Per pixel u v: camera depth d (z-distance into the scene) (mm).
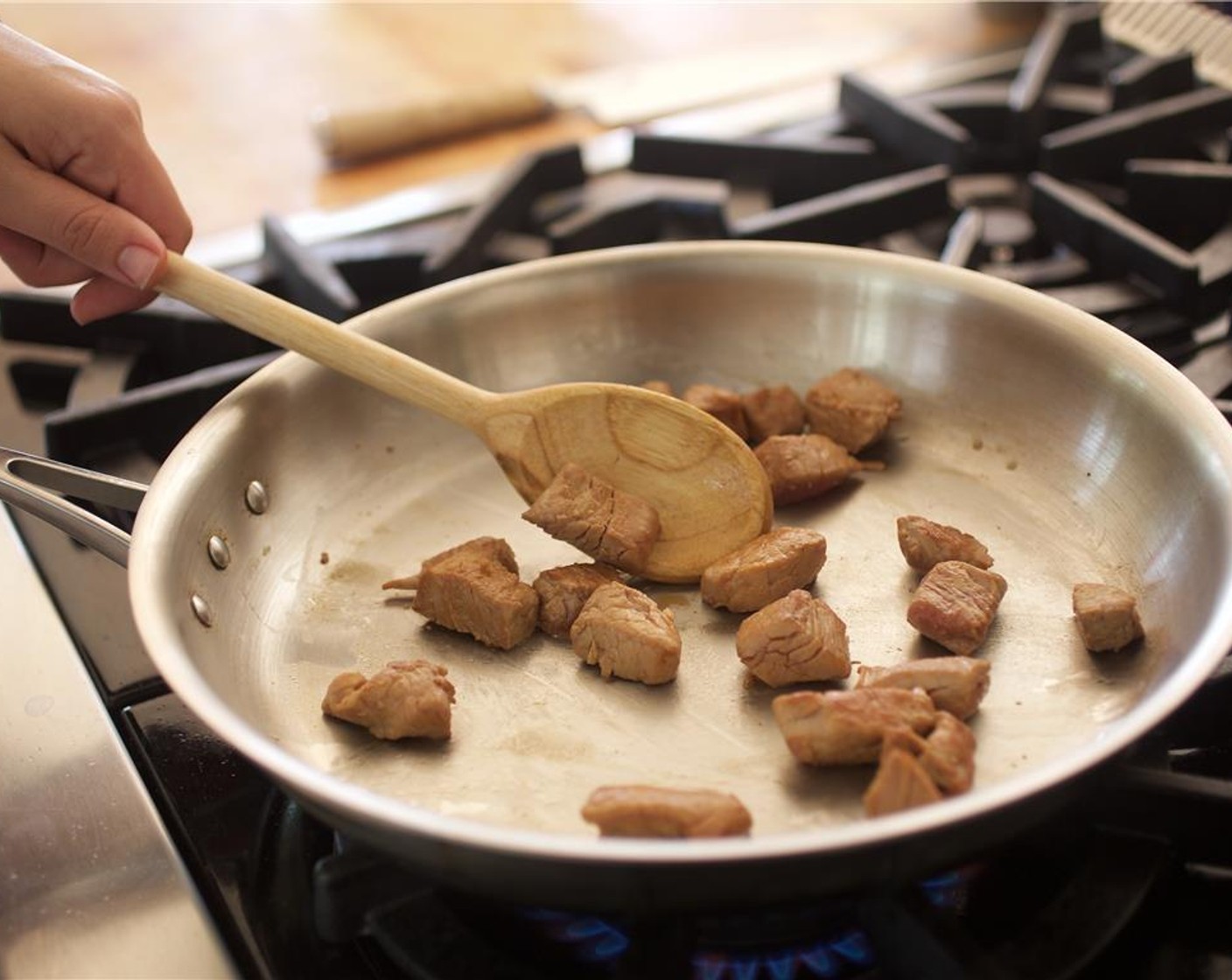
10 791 464
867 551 544
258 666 506
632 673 497
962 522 551
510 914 438
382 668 499
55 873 443
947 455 576
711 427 534
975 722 476
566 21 906
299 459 550
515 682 502
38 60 528
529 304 593
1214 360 599
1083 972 414
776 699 465
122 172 537
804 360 604
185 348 635
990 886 438
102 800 460
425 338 579
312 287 633
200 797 468
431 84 834
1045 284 643
